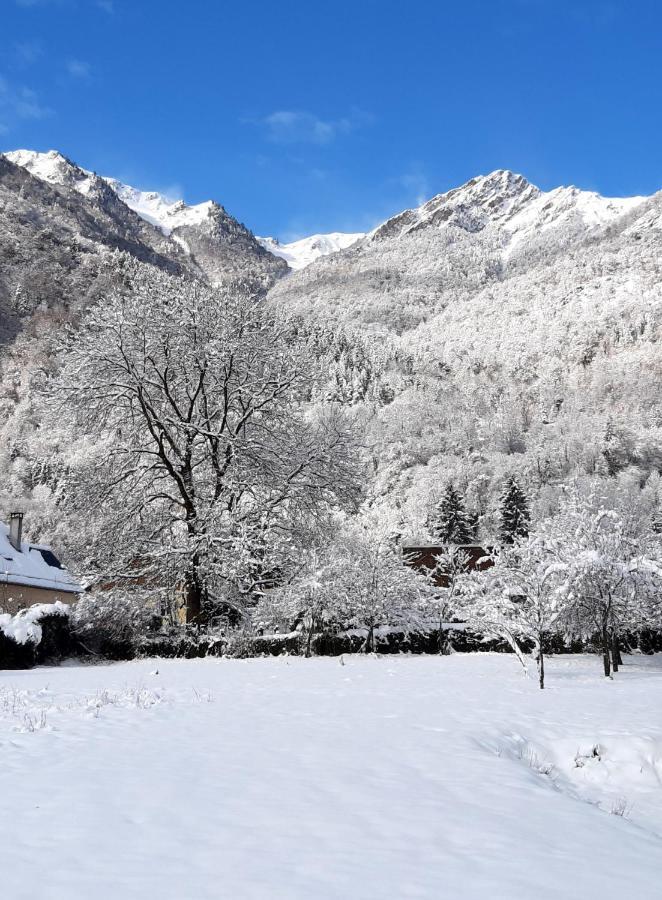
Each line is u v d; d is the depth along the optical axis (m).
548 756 10.24
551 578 21.72
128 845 5.46
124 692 14.66
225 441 30.45
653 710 12.80
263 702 13.41
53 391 30.19
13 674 20.31
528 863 5.39
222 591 29.02
